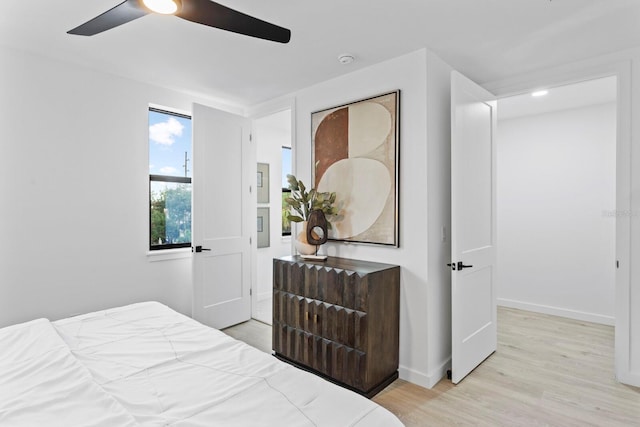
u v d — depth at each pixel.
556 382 2.49
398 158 2.56
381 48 2.45
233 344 1.52
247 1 1.87
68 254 2.74
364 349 2.26
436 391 2.36
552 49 2.45
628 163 2.44
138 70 2.87
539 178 4.18
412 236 2.51
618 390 2.37
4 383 1.16
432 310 2.48
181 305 3.46
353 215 2.83
